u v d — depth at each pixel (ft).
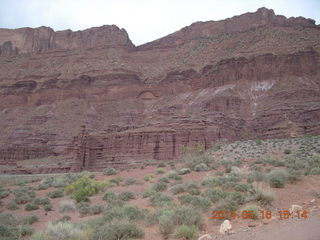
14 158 387.14
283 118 304.50
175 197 67.15
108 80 539.29
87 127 453.99
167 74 517.14
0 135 466.29
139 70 576.61
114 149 306.14
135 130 321.52
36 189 121.19
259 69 405.80
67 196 94.53
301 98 328.90
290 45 419.74
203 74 470.39
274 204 50.72
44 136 435.94
